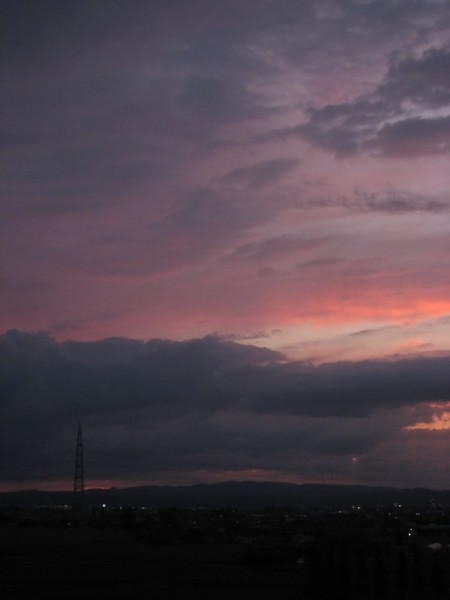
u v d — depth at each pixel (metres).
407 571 115.50
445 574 122.44
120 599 104.62
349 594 101.56
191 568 146.25
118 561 160.62
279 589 114.25
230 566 149.38
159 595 108.62
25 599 106.19
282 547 166.12
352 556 144.50
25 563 156.62
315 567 103.88
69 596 108.62
